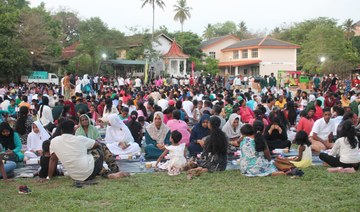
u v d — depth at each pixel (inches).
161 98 717.9
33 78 1561.3
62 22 2487.7
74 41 2527.1
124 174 322.0
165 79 1635.1
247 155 324.8
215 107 461.1
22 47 1473.9
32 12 1632.6
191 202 249.9
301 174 316.8
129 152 411.5
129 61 2001.7
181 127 448.8
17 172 345.7
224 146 340.5
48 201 255.1
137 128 456.4
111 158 335.3
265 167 323.9
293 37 2539.4
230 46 2393.0
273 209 236.1
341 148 339.9
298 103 745.6
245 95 733.9
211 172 336.5
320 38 2005.4
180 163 335.9
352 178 311.4
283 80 1604.3
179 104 579.2
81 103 574.9
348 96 807.1
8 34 1397.6
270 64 2112.5
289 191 275.6
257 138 324.5
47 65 1699.1
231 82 1593.3
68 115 502.0
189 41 2283.5
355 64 1984.5
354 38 2409.0
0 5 1432.1
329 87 1127.6
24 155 386.9
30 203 252.4
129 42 2087.8
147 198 259.9
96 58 1883.6
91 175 304.5
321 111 527.5
